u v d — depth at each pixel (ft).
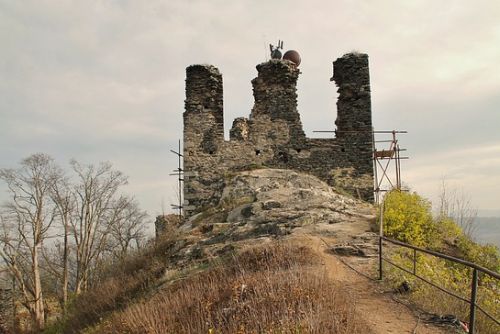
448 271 37.17
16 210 88.84
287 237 42.93
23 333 87.10
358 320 21.99
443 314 24.36
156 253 55.06
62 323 61.16
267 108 71.82
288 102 72.13
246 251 37.24
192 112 71.20
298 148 71.05
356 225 47.62
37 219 90.38
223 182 67.51
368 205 61.72
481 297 30.50
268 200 58.18
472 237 49.88
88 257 95.30
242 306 23.21
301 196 59.67
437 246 45.14
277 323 20.20
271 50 86.28
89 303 52.65
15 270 88.38
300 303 21.49
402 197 49.67
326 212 51.85
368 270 32.76
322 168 70.69
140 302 34.78
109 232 102.37
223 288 27.68
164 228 71.92
